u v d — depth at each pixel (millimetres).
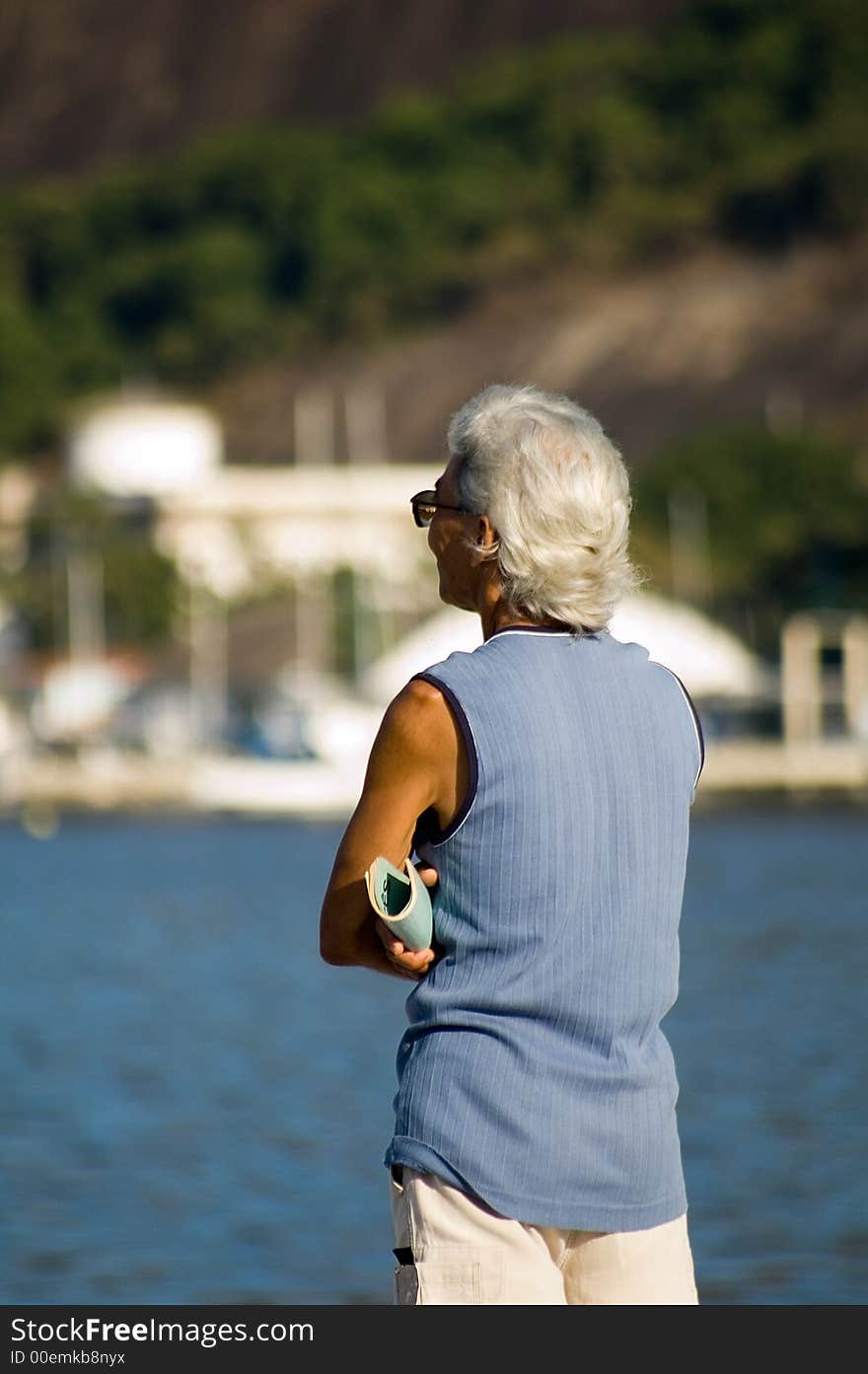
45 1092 69188
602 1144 20094
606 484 20859
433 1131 20125
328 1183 53219
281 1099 67188
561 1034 20172
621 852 20344
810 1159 54812
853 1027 82000
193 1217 49344
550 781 20141
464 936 20219
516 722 20219
